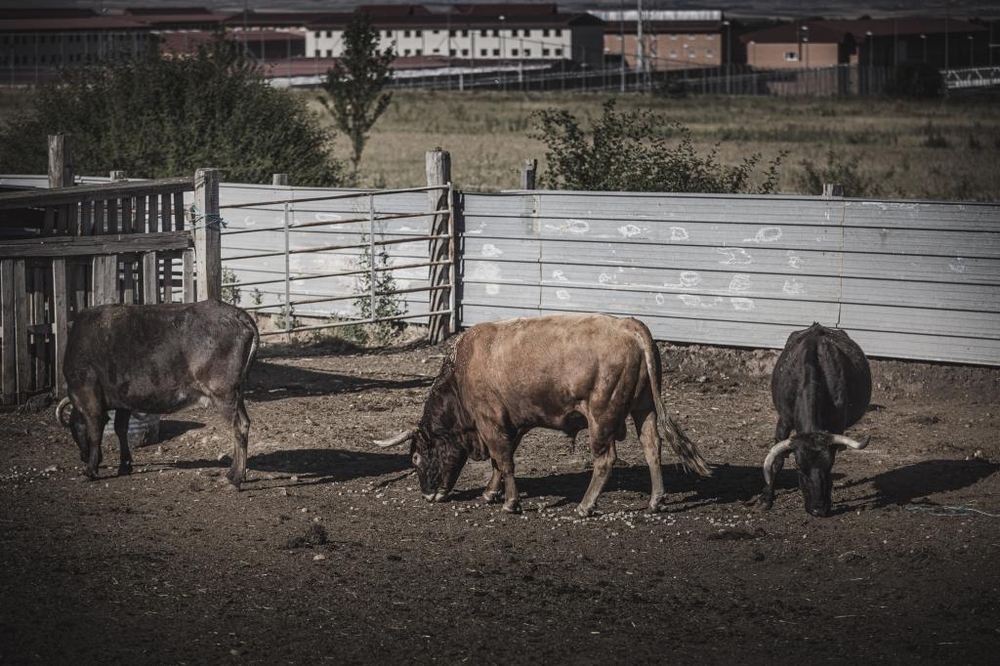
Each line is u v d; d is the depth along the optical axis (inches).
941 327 545.3
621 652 268.8
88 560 325.1
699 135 1914.4
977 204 530.0
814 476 346.3
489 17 5310.0
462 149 1785.2
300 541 339.6
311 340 659.4
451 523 361.4
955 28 5290.4
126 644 272.4
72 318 484.4
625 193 605.3
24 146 911.0
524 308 639.1
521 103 2987.2
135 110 907.4
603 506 378.0
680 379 570.6
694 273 597.0
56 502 377.1
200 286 468.4
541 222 628.1
